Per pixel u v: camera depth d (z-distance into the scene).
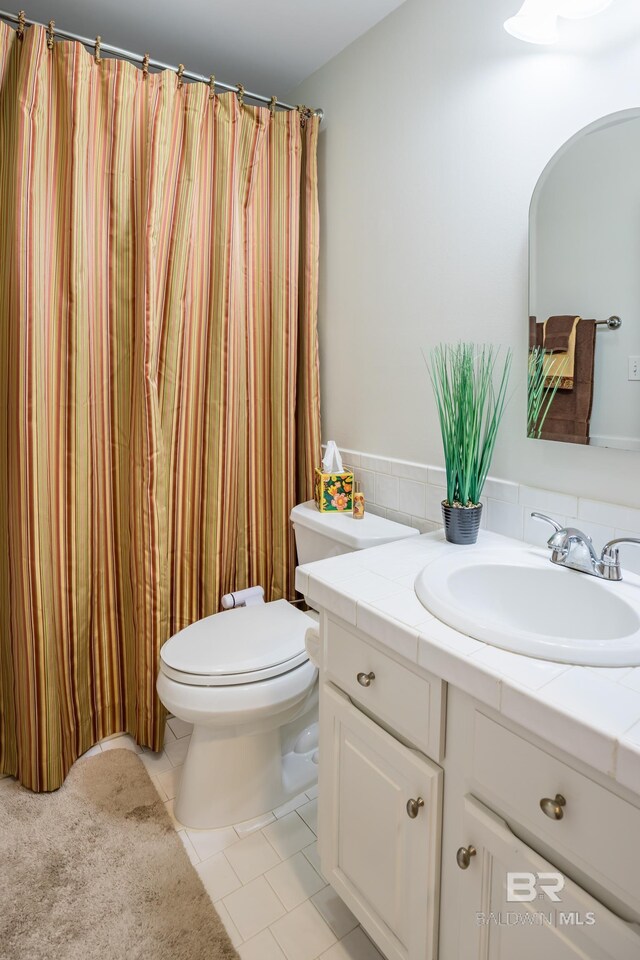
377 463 1.89
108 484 1.82
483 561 1.25
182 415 1.83
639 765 0.64
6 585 1.70
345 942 1.25
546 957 0.79
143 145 1.72
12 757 1.75
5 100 1.57
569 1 1.11
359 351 1.94
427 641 0.91
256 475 2.06
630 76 1.13
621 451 1.22
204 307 1.86
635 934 0.68
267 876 1.41
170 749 1.89
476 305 1.51
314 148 1.96
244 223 1.91
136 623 1.84
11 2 1.63
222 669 1.47
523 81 1.34
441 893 0.98
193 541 1.91
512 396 1.44
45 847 1.48
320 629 1.23
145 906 1.32
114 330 1.77
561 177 1.26
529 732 0.79
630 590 1.07
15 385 1.58
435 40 1.55
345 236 1.95
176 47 1.87
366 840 1.13
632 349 1.16
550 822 0.77
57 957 1.20
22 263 1.53
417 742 0.98
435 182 1.59
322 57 1.93
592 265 1.22
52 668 1.68
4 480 1.66
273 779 1.63
